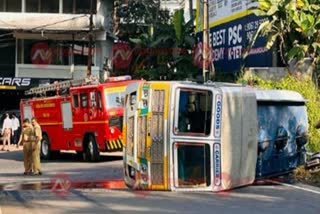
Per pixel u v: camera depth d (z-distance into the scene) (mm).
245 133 16141
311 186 16484
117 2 46969
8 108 43281
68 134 27375
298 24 24328
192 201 13727
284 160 18438
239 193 15125
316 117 22266
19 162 27125
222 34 35375
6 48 42250
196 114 15344
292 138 18781
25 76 42125
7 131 34719
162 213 12156
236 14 33125
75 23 40125
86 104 25922
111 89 25125
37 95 31344
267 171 17703
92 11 38344
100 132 25156
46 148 28906
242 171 16078
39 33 40875
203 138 15273
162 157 15211
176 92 15117
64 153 31203
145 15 48156
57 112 28062
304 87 23250
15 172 22250
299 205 13211
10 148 35125
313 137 21750
